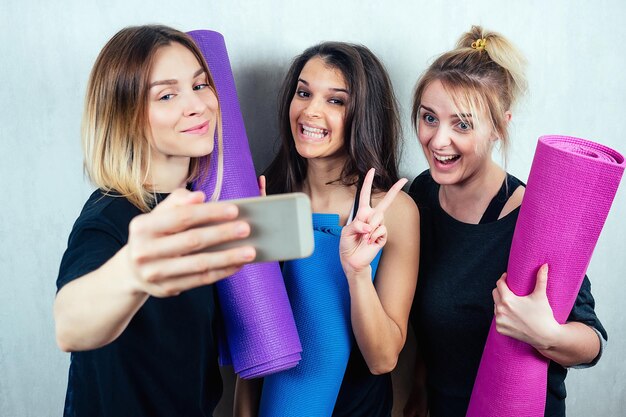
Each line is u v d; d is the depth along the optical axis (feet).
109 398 2.97
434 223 3.90
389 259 3.69
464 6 4.46
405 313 3.64
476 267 3.63
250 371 3.35
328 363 3.58
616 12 4.59
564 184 2.71
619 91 4.76
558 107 4.71
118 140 2.96
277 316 3.34
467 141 3.46
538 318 2.91
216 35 3.67
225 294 3.34
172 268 1.69
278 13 4.36
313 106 3.72
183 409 3.14
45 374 4.89
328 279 3.61
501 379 3.18
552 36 4.57
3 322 4.76
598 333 3.28
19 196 4.54
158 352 2.98
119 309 1.93
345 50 3.76
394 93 4.56
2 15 4.22
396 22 4.44
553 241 2.81
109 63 2.97
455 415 3.99
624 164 2.69
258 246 1.75
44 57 4.30
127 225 2.83
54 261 4.68
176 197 1.72
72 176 4.52
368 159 3.82
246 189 3.51
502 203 3.59
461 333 3.75
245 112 4.52
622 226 5.06
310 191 4.06
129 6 4.25
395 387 4.93
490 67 3.42
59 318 2.08
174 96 3.00
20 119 4.40
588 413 5.42
